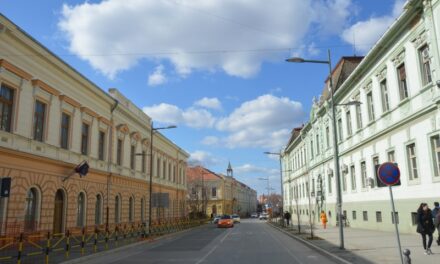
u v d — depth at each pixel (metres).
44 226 23.42
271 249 19.59
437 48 18.28
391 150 24.22
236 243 23.83
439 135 18.66
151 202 34.84
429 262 11.90
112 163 35.03
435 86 18.61
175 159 62.56
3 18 19.34
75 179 27.67
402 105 22.44
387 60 24.33
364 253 15.28
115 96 36.50
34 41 22.25
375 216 27.38
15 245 19.44
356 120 31.03
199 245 23.22
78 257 16.56
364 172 30.12
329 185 40.88
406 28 21.50
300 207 60.69
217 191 110.50
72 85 27.52
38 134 23.67
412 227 21.69
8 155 20.33
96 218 31.86
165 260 15.98
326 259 15.14
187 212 73.81
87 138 30.55
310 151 51.53
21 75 21.66
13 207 20.56
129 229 31.58
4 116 20.56
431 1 18.69
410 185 21.77
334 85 37.62
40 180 23.25
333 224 39.12
